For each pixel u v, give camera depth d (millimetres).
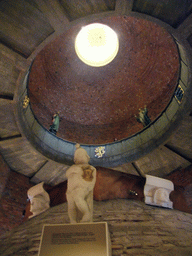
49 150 12859
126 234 4375
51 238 3326
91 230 3354
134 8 7848
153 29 14477
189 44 8961
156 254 3637
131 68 16359
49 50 15648
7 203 11344
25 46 8641
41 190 6895
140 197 7262
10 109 10211
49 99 16250
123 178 7543
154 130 12711
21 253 3902
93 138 16531
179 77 11688
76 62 16594
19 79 9531
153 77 15641
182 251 3717
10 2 7281
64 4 7527
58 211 6043
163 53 14703
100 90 17125
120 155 13641
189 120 10703
